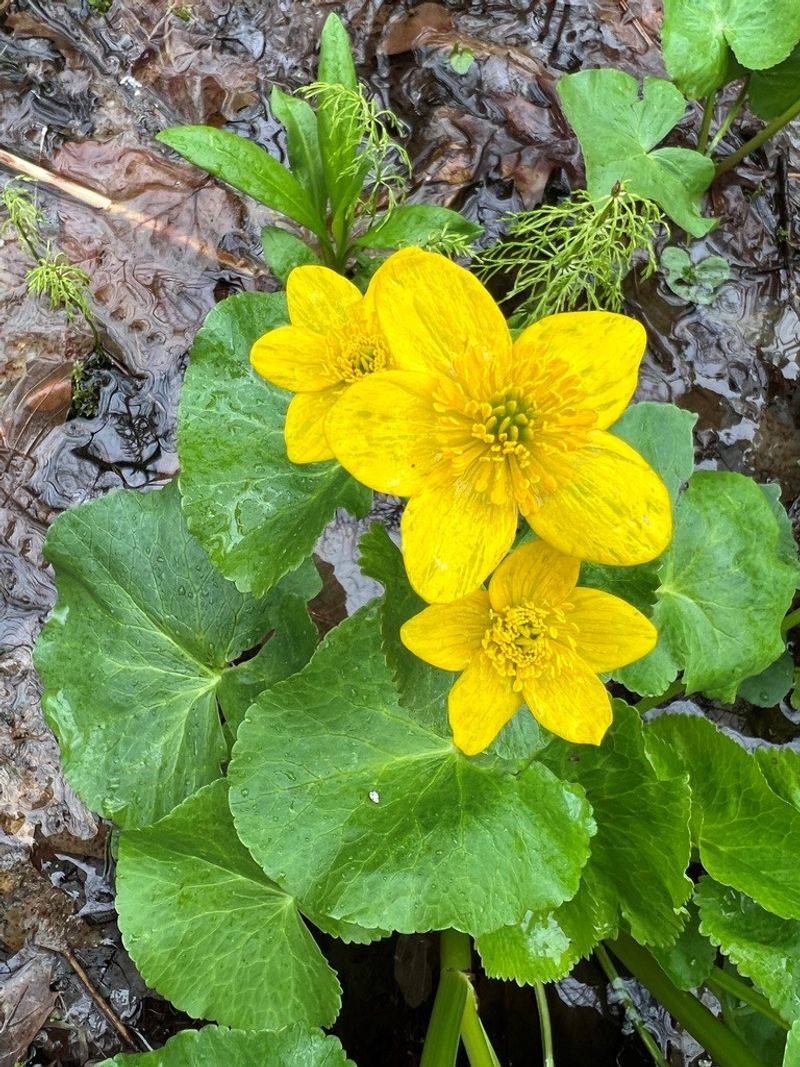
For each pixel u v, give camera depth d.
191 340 0.21
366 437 0.11
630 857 0.17
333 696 0.16
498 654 0.13
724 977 0.18
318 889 0.16
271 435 0.17
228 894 0.17
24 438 0.20
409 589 0.15
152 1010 0.18
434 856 0.16
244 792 0.16
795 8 0.21
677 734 0.18
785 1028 0.18
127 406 0.21
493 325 0.11
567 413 0.11
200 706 0.18
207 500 0.16
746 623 0.19
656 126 0.21
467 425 0.11
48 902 0.18
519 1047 0.19
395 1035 0.19
